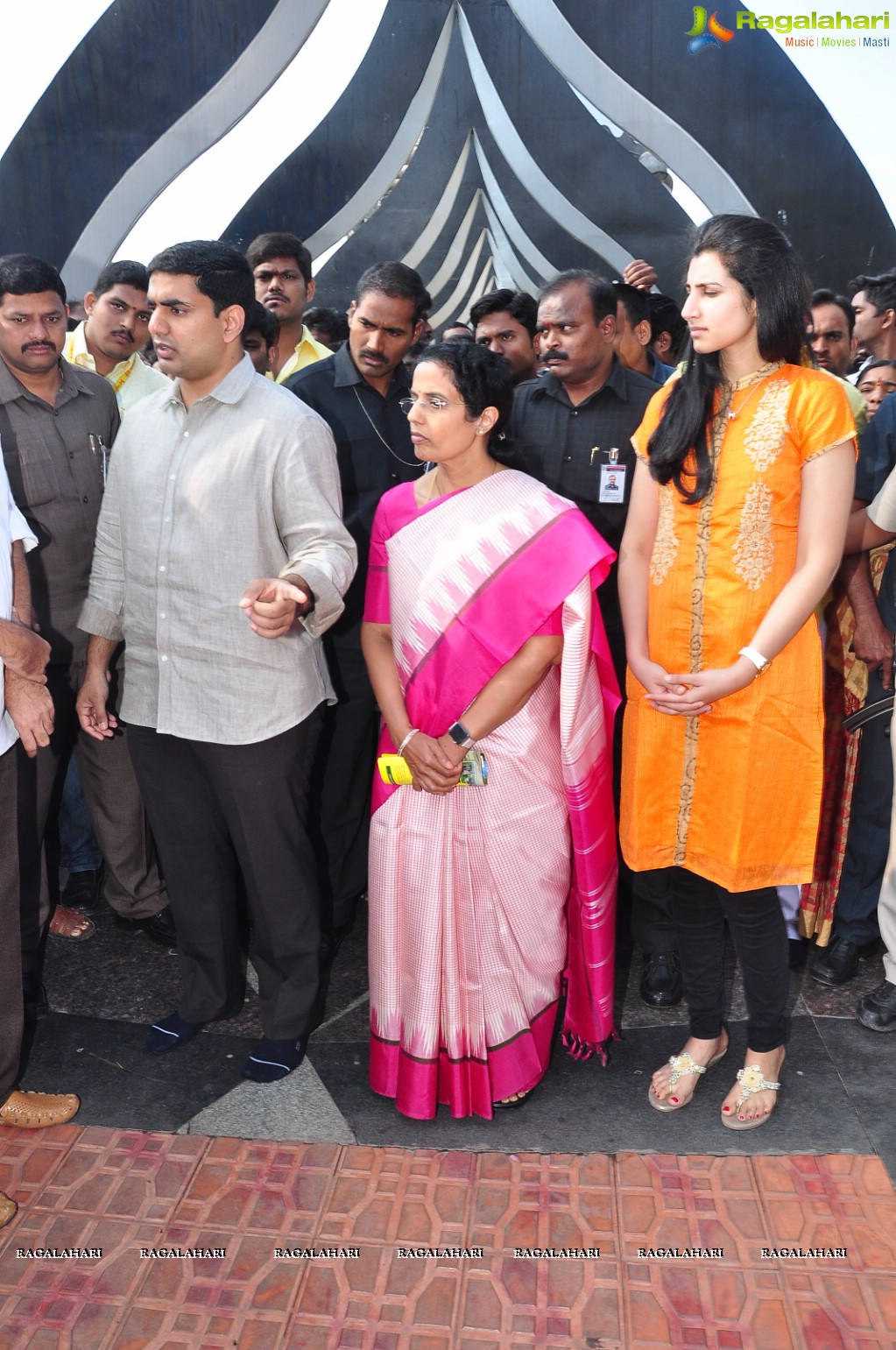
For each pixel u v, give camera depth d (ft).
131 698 7.80
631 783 7.15
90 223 17.04
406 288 9.33
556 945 7.41
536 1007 7.38
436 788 6.77
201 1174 6.86
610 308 8.52
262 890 7.77
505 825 6.96
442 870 6.99
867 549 8.23
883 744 8.61
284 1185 6.75
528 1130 7.25
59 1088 7.76
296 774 7.70
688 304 6.37
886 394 10.47
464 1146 7.11
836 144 16.85
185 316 6.86
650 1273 6.03
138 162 16.81
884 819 8.70
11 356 8.23
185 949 8.34
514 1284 5.97
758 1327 5.68
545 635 6.82
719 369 6.52
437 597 6.85
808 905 9.16
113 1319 5.79
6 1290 5.98
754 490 6.40
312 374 9.87
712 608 6.63
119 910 9.88
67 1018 8.70
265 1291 5.95
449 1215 6.47
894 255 17.22
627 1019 8.56
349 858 9.86
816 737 6.73
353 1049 8.28
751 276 6.11
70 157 16.74
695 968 7.41
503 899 7.04
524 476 6.97
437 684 6.88
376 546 7.40
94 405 8.89
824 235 17.30
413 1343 5.62
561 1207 6.52
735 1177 6.74
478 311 11.17
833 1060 7.93
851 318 12.09
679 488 6.61
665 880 8.30
